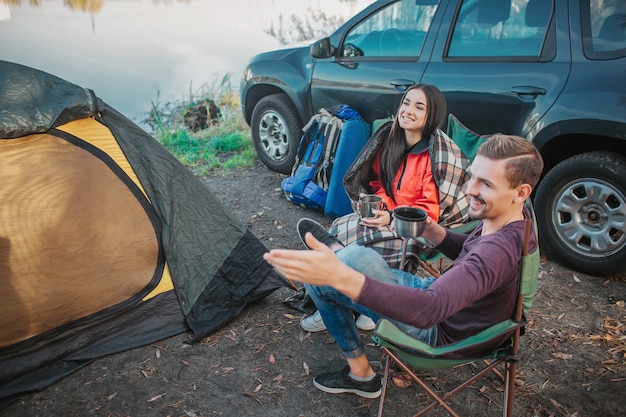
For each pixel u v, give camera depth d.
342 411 2.23
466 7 3.75
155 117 7.71
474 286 1.43
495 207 1.60
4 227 2.38
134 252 2.75
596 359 2.57
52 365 2.46
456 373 2.47
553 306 3.02
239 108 8.09
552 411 2.23
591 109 3.06
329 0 12.69
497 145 1.58
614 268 3.16
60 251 2.52
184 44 11.41
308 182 4.46
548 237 3.42
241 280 3.00
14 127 2.38
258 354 2.61
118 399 2.29
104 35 11.57
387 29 4.23
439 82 3.78
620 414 2.21
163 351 2.62
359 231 2.70
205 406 2.26
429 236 2.02
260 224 4.25
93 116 2.69
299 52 5.00
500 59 3.52
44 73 2.60
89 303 2.60
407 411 2.23
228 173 5.57
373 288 1.30
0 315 2.35
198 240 2.95
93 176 2.66
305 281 1.29
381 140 2.84
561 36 3.25
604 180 3.11
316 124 4.49
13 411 2.21
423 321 1.34
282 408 2.25
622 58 3.01
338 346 2.68
